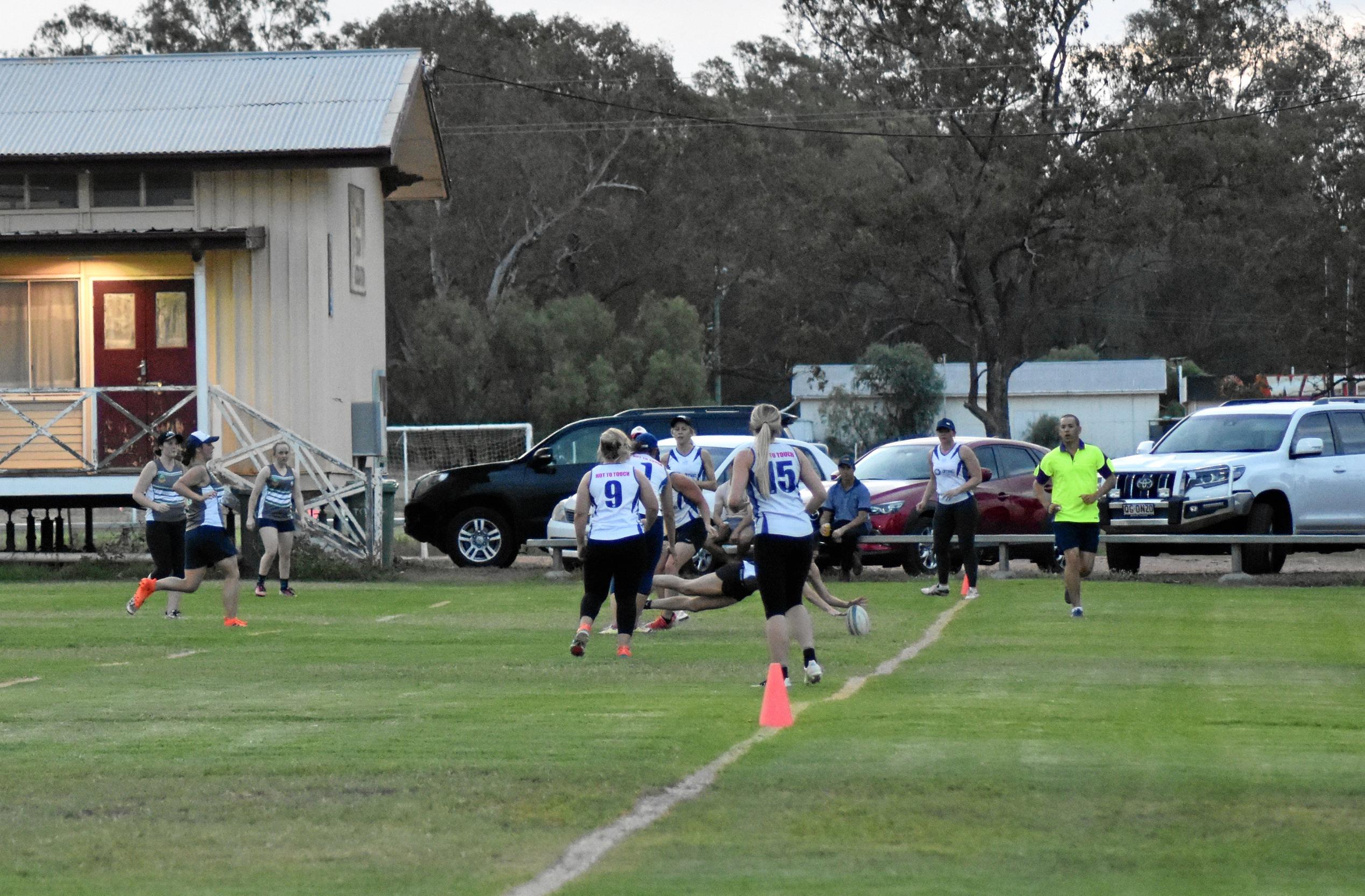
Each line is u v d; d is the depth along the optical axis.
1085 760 27.06
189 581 54.53
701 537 53.44
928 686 37.03
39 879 20.19
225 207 81.19
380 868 20.52
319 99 84.94
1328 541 66.94
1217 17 176.12
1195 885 19.33
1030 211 175.88
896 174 184.50
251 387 80.75
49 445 80.38
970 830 22.22
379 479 77.81
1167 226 169.12
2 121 84.19
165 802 24.62
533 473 78.62
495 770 26.70
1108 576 72.06
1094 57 173.75
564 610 58.88
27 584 73.88
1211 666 40.97
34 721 32.94
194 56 91.62
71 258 80.81
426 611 59.16
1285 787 24.84
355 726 31.66
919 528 72.25
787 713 31.00
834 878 19.73
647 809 23.72
